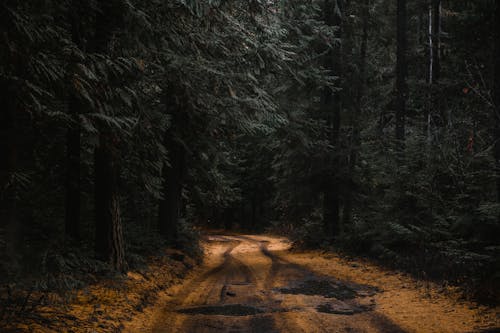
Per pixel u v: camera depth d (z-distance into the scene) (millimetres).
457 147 13008
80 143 12000
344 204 22281
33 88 6621
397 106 18438
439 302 9016
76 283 7758
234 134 15156
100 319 6914
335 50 21891
